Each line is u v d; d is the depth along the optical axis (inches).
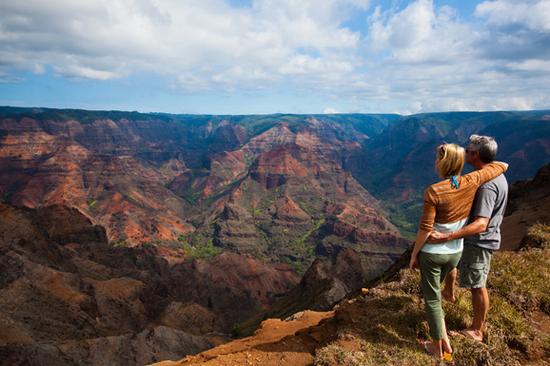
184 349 1942.7
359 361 206.8
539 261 346.0
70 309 2292.1
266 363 240.1
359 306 284.0
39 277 2498.8
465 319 247.4
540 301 281.6
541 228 461.1
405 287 292.7
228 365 241.1
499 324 244.7
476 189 211.3
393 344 224.5
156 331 1945.1
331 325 281.4
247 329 2832.2
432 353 217.0
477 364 212.7
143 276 3762.3
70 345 1625.2
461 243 210.5
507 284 295.3
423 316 248.5
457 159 204.7
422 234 209.6
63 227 5054.1
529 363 215.9
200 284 4429.1
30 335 1894.7
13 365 1453.0
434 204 205.8
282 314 2672.2
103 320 2497.5
